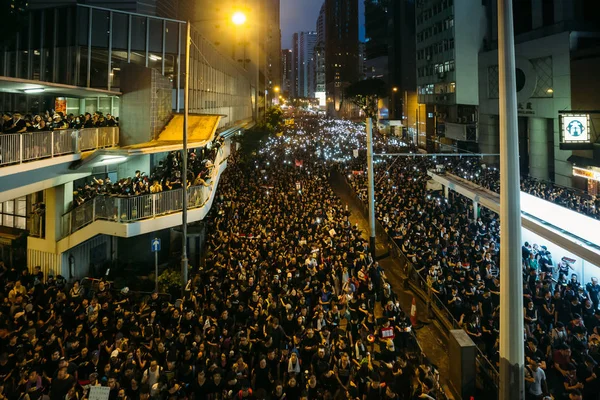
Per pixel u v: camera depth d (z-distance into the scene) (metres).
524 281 15.12
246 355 11.10
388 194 31.06
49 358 10.47
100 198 16.28
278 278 14.95
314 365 10.52
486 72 54.00
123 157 18.44
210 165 20.62
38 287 14.16
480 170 42.88
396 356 11.30
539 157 43.41
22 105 22.41
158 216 16.84
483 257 17.42
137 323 12.03
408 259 19.39
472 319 12.47
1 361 9.73
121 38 29.95
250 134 48.25
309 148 66.88
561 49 38.41
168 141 20.05
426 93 72.62
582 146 30.89
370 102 114.69
